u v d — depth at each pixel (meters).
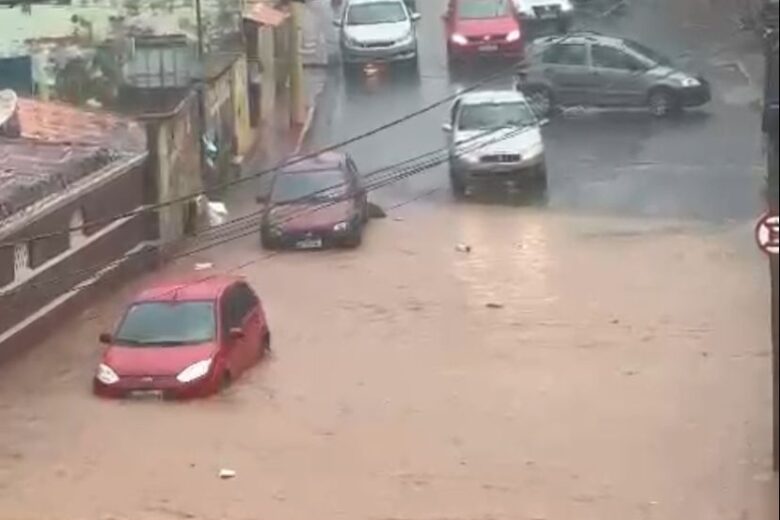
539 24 57.38
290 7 50.38
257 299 29.81
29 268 30.89
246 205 42.59
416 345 29.95
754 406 25.77
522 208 40.66
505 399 26.52
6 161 33.12
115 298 34.41
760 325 30.72
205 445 24.17
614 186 41.88
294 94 50.16
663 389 26.92
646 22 59.25
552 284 33.97
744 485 22.12
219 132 44.03
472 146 41.88
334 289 33.97
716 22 58.09
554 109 48.22
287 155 46.66
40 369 29.05
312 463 23.23
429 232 38.69
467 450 23.84
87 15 42.75
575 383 27.39
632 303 32.47
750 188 41.06
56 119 37.97
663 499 21.66
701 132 46.22
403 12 55.34
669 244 36.94
